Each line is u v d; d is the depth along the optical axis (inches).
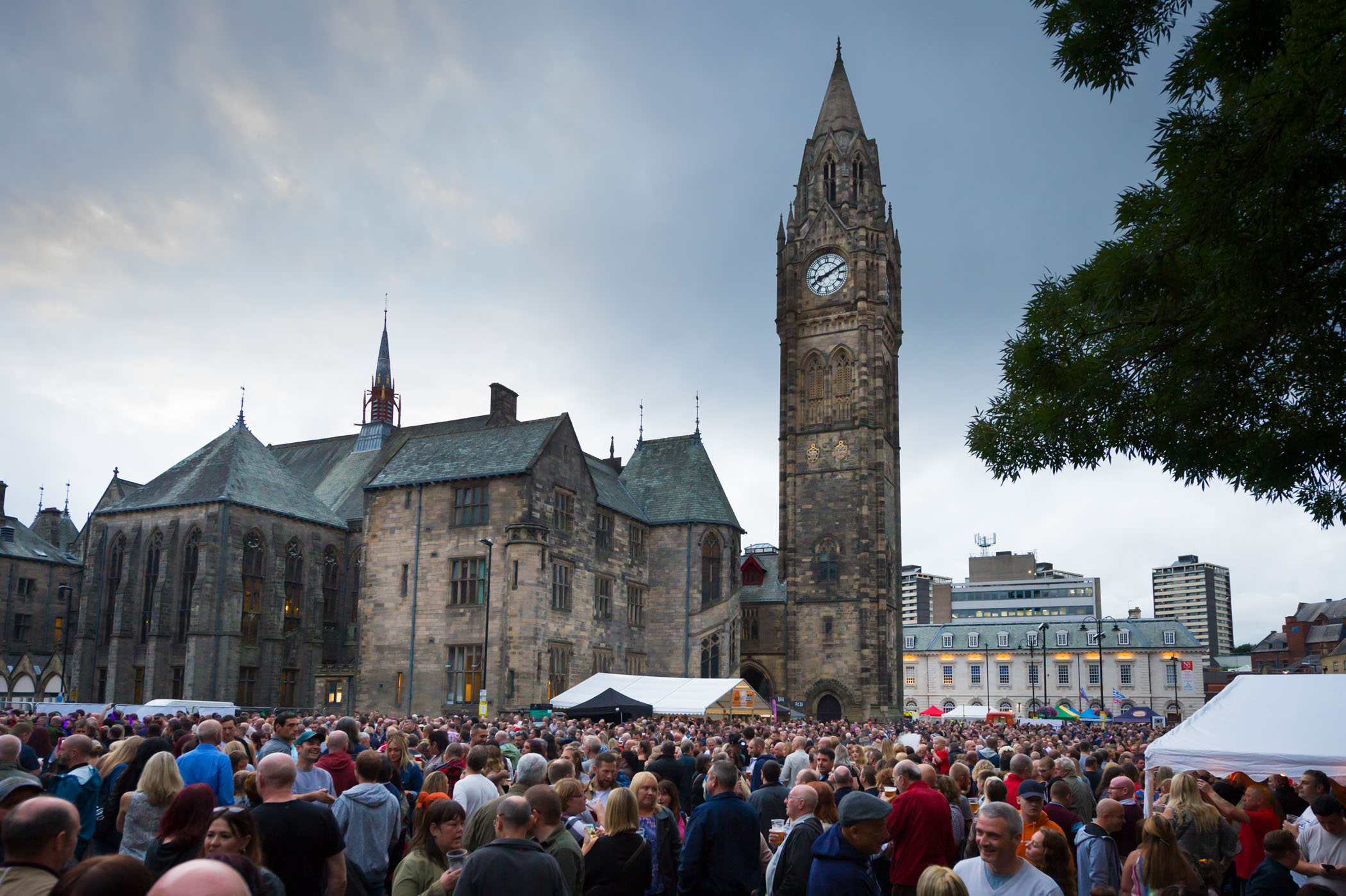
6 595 3661.4
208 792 406.0
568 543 3029.0
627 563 3442.4
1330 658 7313.0
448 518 2960.1
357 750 806.5
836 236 4217.5
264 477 3351.4
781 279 4355.3
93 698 3206.2
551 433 2994.6
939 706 6968.5
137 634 3166.8
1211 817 589.9
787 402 4165.8
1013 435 797.2
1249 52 587.8
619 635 3321.9
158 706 1990.7
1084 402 746.2
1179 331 723.4
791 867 518.6
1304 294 609.0
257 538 3238.2
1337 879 575.2
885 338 4291.3
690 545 3565.5
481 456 3024.1
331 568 3533.5
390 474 3125.0
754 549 5305.1
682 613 3521.2
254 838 384.5
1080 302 753.0
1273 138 589.6
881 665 3841.0
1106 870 541.6
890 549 4178.2
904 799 531.5
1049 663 6855.3
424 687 2881.4
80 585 3811.5
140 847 508.1
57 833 323.9
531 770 575.2
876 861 619.8
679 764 797.2
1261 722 764.0
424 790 559.2
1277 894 524.1
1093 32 649.6
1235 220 593.6
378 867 542.9
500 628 2787.9
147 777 516.4
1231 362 669.3
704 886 539.5
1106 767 844.6
